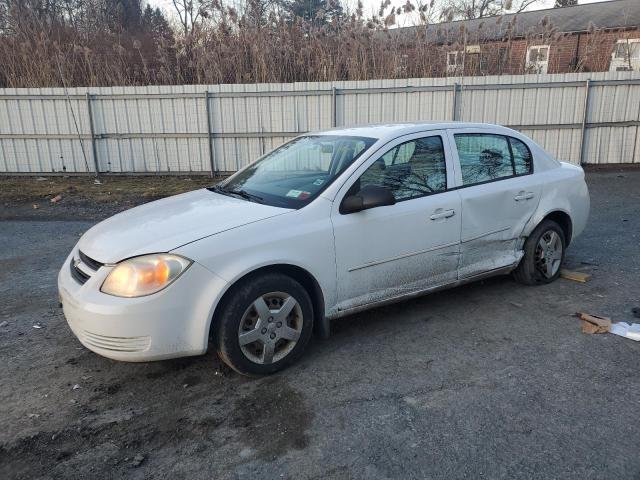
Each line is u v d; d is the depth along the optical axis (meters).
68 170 13.07
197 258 3.19
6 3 16.02
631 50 16.72
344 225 3.69
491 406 3.09
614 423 2.89
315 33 14.46
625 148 12.52
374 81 12.29
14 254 6.79
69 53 15.05
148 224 3.60
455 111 12.30
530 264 4.91
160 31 17.25
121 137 12.83
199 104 12.52
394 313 4.50
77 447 2.84
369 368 3.59
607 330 4.00
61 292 3.48
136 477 2.60
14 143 12.95
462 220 4.28
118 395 3.34
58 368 3.70
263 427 2.97
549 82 12.16
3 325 4.44
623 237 6.80
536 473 2.52
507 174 4.71
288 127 12.61
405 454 2.69
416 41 14.20
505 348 3.82
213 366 3.67
